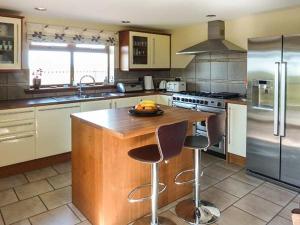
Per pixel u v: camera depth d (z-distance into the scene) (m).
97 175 2.27
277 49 3.01
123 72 5.18
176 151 2.11
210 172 3.57
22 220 2.44
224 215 2.53
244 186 3.15
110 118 2.42
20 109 3.44
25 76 4.09
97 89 4.88
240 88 4.35
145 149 2.28
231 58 4.44
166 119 2.38
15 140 3.44
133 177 2.42
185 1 3.19
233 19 4.30
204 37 4.77
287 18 3.64
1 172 3.38
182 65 5.32
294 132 2.96
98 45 4.85
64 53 4.51
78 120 2.48
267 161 3.26
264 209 2.63
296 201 2.79
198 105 4.28
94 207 2.35
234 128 3.80
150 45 5.12
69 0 3.14
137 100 4.73
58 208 2.66
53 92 4.38
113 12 3.78
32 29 4.01
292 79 2.91
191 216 2.50
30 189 3.06
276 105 3.05
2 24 3.53
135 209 2.48
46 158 3.78
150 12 3.79
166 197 2.76
